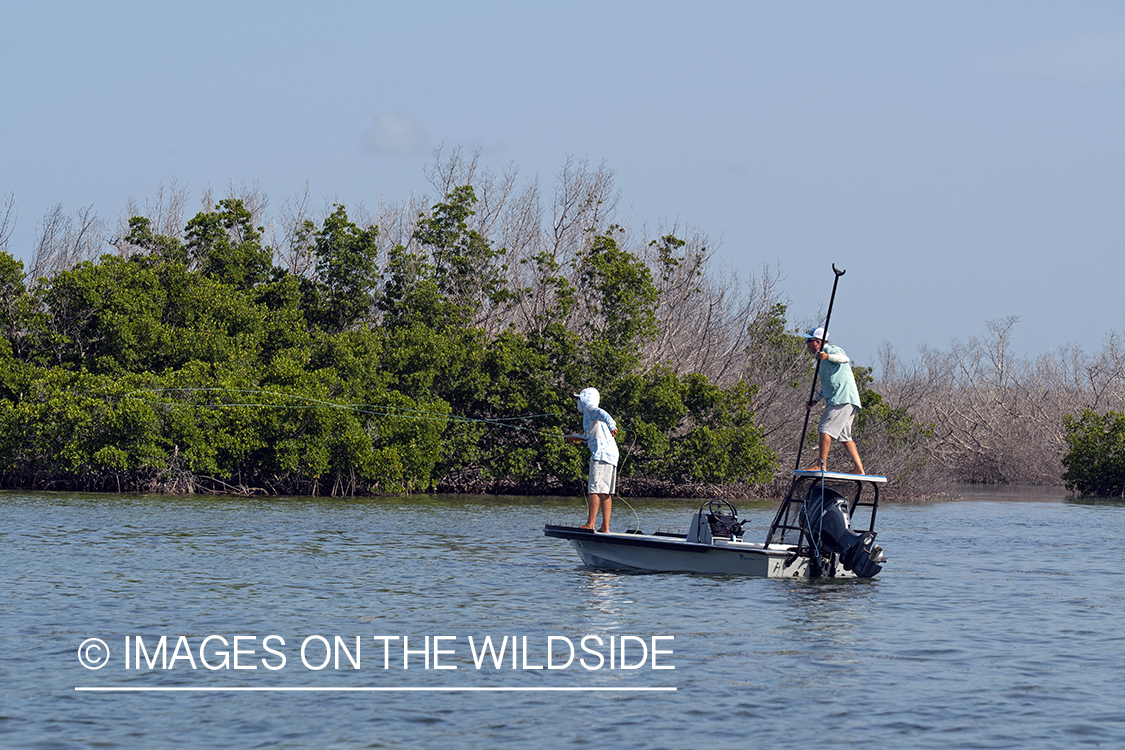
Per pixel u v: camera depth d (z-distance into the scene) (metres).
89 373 64.25
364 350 72.75
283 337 73.56
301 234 85.19
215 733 14.06
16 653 18.03
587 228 96.81
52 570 27.56
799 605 24.00
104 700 15.46
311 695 15.89
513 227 100.62
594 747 13.64
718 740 13.97
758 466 76.06
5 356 66.25
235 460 65.31
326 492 68.50
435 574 28.31
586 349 77.12
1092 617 23.22
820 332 28.66
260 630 20.23
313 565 29.83
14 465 62.31
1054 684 16.95
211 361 69.00
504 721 14.71
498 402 75.75
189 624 20.64
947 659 18.67
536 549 35.09
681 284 94.12
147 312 68.88
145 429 61.16
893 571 31.33
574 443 74.00
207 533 38.44
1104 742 14.03
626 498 75.38
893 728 14.53
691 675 17.23
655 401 75.00
